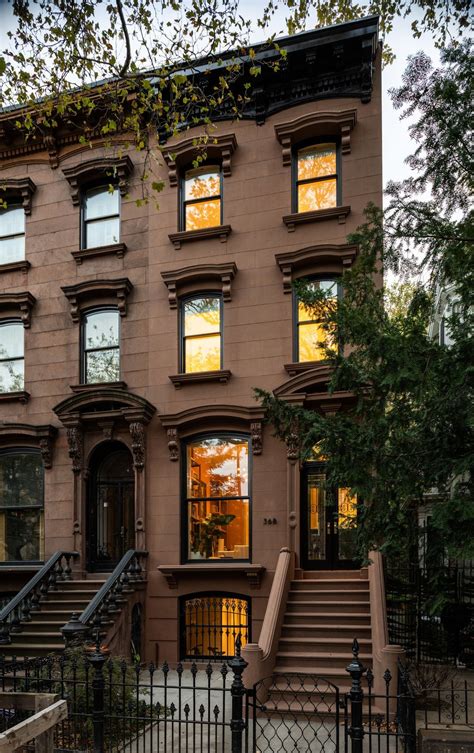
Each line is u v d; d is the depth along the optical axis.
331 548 12.50
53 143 15.62
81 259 15.13
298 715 8.62
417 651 11.61
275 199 13.91
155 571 13.24
